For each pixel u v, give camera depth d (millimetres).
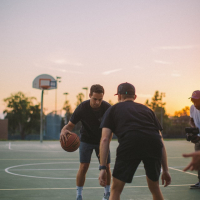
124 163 2812
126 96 3119
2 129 29984
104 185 2814
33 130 49344
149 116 2955
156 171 2873
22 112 48125
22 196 4750
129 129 2820
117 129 2912
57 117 28062
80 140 4445
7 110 48250
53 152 13094
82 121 4352
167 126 38938
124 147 2811
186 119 38938
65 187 5496
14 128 48562
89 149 4375
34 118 49219
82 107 4289
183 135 37125
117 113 2949
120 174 2824
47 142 21031
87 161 4340
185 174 7156
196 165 1750
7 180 6137
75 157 10992
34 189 5289
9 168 7938
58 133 27500
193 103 4727
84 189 5352
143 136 2787
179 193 5074
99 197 4770
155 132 2875
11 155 11555
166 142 23328
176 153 13406
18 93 48531
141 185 5754
